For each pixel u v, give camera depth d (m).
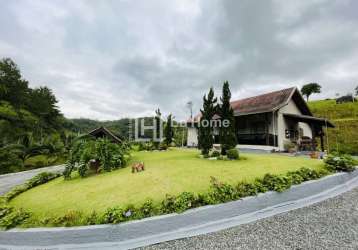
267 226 3.83
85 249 3.26
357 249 2.94
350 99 37.25
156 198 4.30
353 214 4.16
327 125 16.77
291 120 16.25
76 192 5.26
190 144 23.84
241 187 4.61
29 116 34.19
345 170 6.55
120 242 3.33
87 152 7.60
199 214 3.82
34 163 18.42
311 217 4.13
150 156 12.42
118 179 6.08
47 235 3.42
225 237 3.48
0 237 3.59
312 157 10.51
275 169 6.47
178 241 3.43
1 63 36.97
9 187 9.09
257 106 16.81
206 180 5.34
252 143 16.83
